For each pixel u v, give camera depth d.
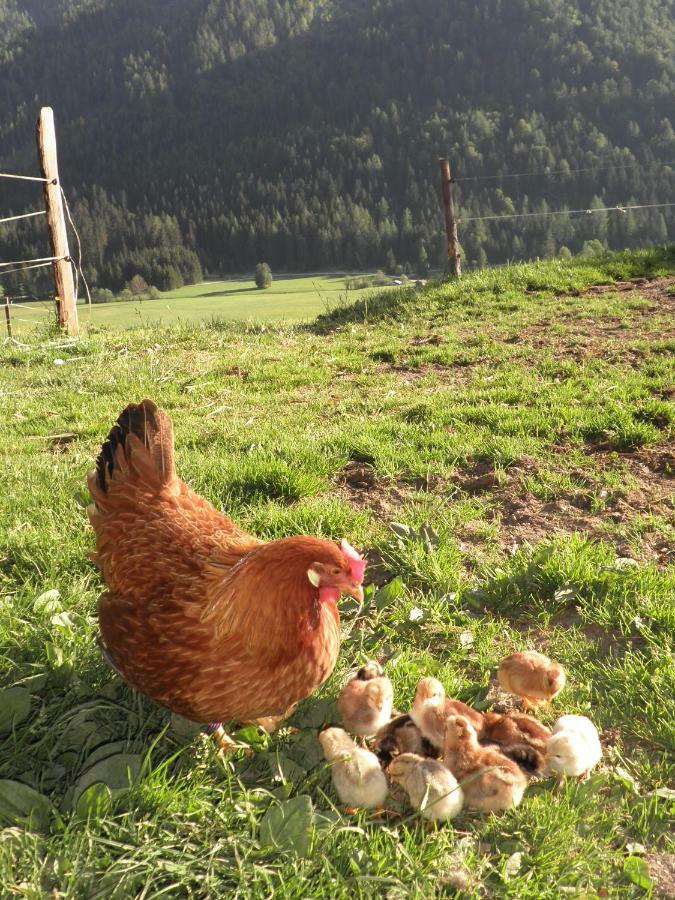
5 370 2.87
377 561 1.41
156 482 1.02
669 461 1.72
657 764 0.94
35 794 0.84
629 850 0.82
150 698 0.96
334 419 2.13
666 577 1.28
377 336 3.17
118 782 0.87
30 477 1.69
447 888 0.77
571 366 2.41
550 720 1.02
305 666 0.87
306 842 0.79
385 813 0.86
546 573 1.29
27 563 1.34
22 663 1.08
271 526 1.47
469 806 0.88
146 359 2.96
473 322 3.23
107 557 0.99
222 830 0.82
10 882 0.74
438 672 1.10
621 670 1.08
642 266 3.92
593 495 1.60
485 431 1.93
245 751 0.95
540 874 0.78
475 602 1.26
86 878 0.75
